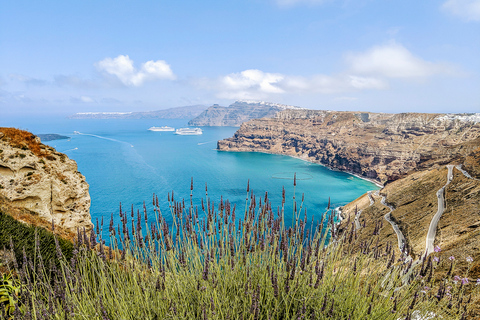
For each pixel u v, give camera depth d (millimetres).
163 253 8742
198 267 8898
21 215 21188
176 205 9469
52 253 13062
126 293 8484
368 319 7277
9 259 10758
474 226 70062
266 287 8195
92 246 8312
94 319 7059
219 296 7957
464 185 109000
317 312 7258
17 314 6383
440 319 6957
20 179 23219
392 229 100438
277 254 9070
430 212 99562
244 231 8812
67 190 26562
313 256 8477
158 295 7883
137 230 8805
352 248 8984
